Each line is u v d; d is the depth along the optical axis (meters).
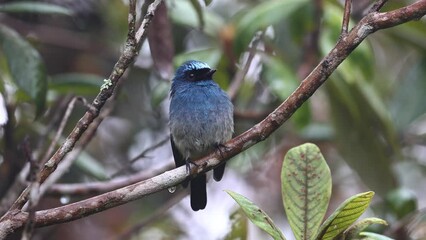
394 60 16.17
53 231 12.20
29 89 10.47
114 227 14.35
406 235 10.09
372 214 12.07
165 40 10.20
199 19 11.05
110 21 15.18
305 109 12.10
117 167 14.86
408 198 10.37
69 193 10.23
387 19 6.89
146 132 15.16
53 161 6.66
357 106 12.51
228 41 12.16
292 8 11.89
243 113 12.15
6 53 10.54
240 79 11.81
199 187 10.33
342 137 12.73
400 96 13.30
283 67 11.91
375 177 12.70
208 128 10.44
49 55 15.12
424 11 6.85
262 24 11.73
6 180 10.92
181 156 10.84
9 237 9.28
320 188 6.41
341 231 6.18
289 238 14.30
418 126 15.12
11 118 11.02
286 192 6.43
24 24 14.58
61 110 11.49
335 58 6.96
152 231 13.80
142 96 15.18
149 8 6.91
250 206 6.32
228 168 14.51
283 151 14.01
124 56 6.77
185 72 10.80
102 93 6.74
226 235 9.48
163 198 14.45
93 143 14.96
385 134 12.52
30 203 6.04
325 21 12.59
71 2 15.20
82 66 15.27
